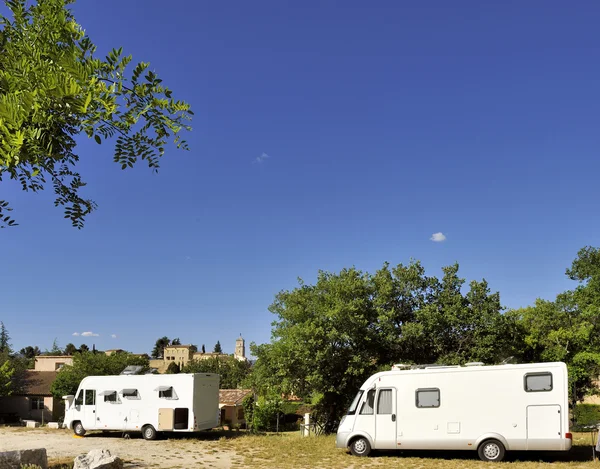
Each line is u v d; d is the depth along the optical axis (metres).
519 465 13.23
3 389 37.78
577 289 32.03
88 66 4.08
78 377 41.59
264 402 37.72
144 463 15.16
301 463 14.61
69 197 6.62
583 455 14.67
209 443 19.75
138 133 5.20
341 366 24.23
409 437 14.92
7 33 4.73
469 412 14.34
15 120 3.91
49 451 17.91
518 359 27.12
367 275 26.16
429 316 24.48
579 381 28.05
